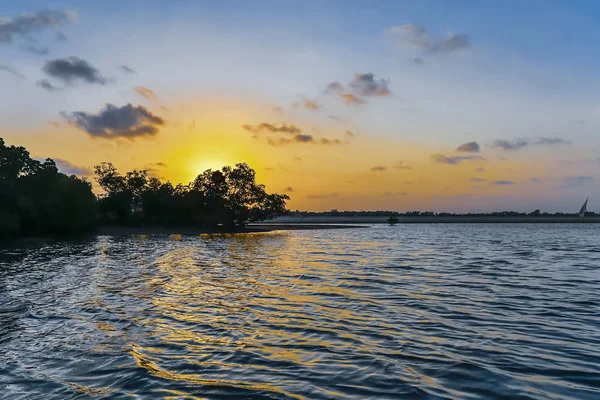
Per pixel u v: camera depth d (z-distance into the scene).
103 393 8.41
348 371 9.53
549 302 17.34
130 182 104.69
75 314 15.43
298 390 8.47
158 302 17.69
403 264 32.62
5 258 38.59
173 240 69.50
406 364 9.98
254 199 109.12
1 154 69.38
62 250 48.09
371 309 16.11
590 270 28.52
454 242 66.94
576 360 10.23
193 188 107.50
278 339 12.14
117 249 49.84
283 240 72.12
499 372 9.43
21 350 11.21
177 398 8.12
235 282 23.34
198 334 12.69
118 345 11.61
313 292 19.97
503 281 23.34
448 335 12.49
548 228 167.88
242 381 8.96
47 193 74.06
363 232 113.81
